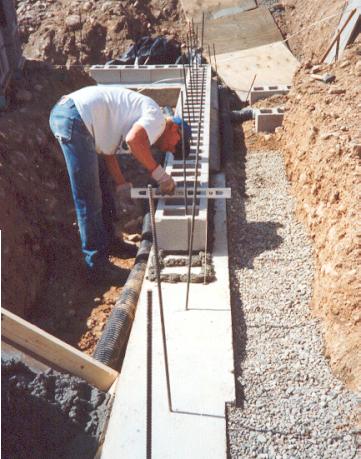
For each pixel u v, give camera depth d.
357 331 3.87
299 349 4.12
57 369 3.67
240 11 12.53
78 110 4.75
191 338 4.18
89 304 5.19
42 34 11.54
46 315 5.00
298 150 6.39
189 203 5.35
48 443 3.33
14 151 6.09
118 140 4.96
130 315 4.54
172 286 4.77
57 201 6.32
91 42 11.49
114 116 4.83
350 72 7.03
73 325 4.93
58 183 6.65
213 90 9.11
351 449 3.34
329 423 3.50
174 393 3.70
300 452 3.34
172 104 9.59
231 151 7.37
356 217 4.44
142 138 4.66
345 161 4.96
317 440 3.40
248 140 7.92
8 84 7.23
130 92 4.92
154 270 4.94
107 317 4.99
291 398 3.70
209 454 3.29
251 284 4.87
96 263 5.39
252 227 5.72
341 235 4.48
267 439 3.42
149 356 2.71
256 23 12.14
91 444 3.40
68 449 3.36
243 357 4.09
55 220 6.00
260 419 3.56
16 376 3.40
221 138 7.87
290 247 5.34
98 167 5.24
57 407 3.45
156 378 3.82
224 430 3.44
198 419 3.52
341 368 3.83
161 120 4.80
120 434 3.43
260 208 6.11
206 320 4.36
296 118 6.84
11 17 7.65
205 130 6.73
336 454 3.32
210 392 3.71
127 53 10.98
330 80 6.93
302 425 3.50
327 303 4.25
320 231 5.12
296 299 4.66
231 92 10.29
